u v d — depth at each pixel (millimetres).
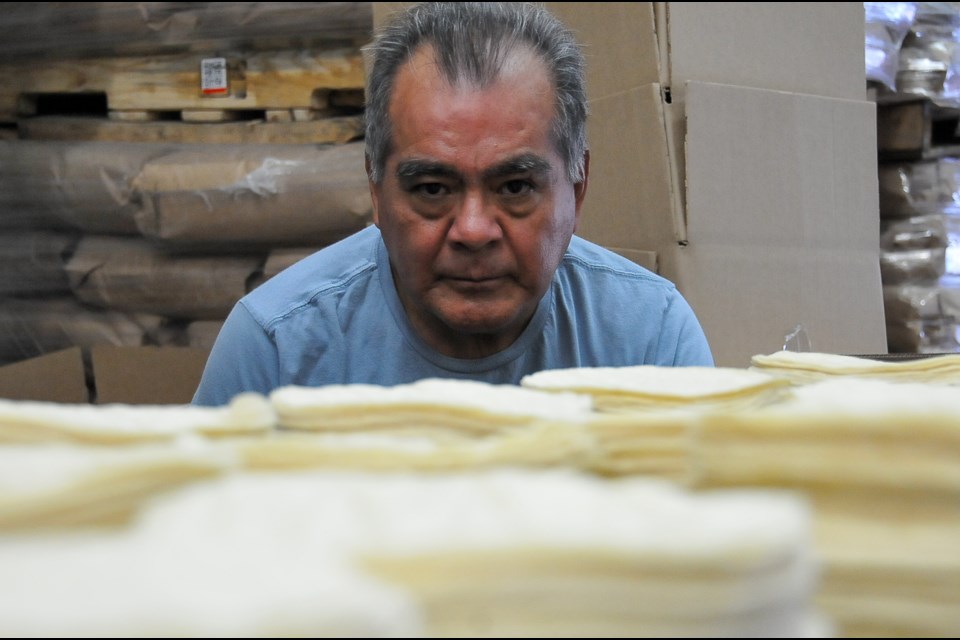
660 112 2146
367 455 590
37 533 478
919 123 2916
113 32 2705
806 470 580
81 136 2842
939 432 566
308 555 422
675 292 1662
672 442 650
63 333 2793
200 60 2742
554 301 1523
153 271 2719
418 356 1471
